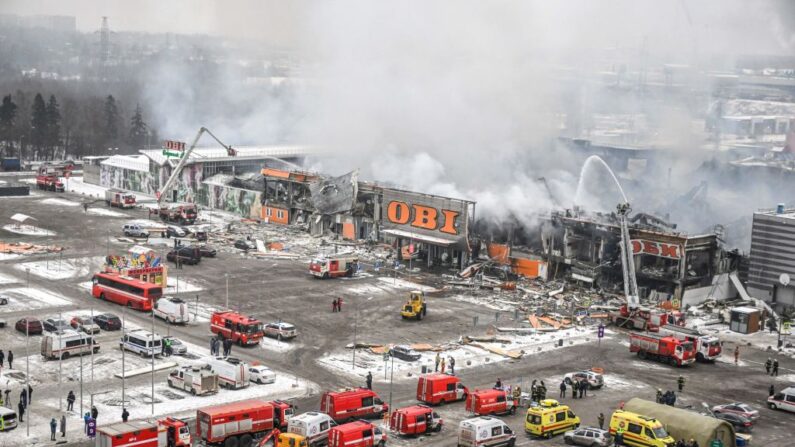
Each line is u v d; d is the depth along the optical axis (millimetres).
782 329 121125
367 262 149750
